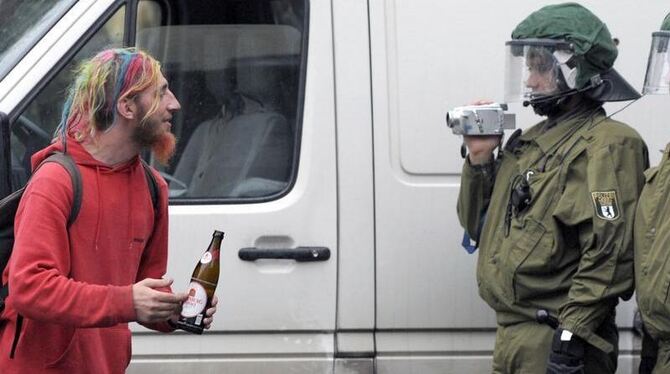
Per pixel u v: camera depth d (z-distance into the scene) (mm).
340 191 14664
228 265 14625
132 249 11250
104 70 10891
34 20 14922
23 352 10828
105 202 10914
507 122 14000
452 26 14805
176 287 14633
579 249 12977
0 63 14508
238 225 14633
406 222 14672
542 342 13070
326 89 14758
